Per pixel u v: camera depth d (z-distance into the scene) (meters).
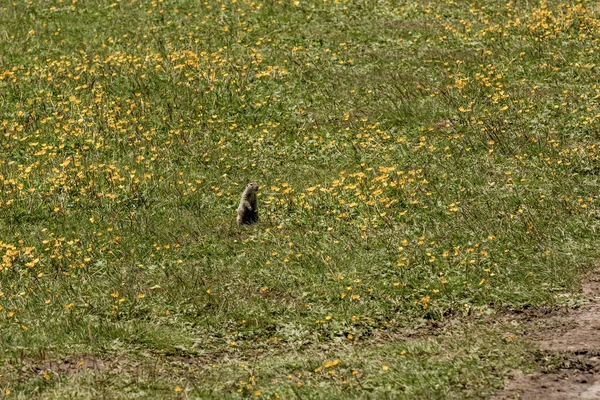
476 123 30.06
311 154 29.28
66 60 36.66
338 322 19.56
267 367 17.80
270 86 34.09
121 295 21.02
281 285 21.38
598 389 16.47
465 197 25.27
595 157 26.73
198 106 32.47
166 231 24.31
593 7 39.44
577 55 34.81
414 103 32.09
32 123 31.48
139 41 38.38
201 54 35.53
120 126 30.89
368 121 31.31
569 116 29.80
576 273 20.84
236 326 19.70
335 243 23.03
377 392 16.38
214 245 23.55
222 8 41.16
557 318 19.23
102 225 24.97
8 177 27.84
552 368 17.17
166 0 42.34
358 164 28.25
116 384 17.23
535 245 22.16
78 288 21.34
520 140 28.36
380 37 38.03
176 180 27.67
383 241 23.02
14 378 17.47
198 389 16.88
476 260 21.58
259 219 24.92
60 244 23.55
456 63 34.97
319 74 34.94
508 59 34.91
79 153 29.56
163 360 18.38
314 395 16.41
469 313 19.77
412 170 26.95
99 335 19.19
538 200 24.50
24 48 38.06
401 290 20.59
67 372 17.83
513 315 19.55
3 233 24.70
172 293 21.00
